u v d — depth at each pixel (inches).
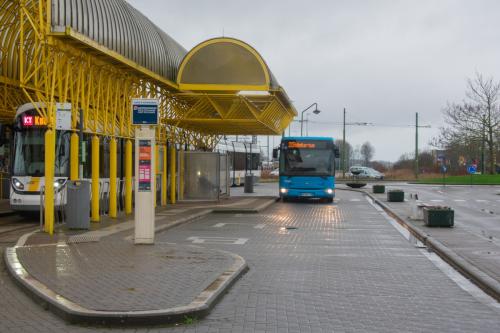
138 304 309.0
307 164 1290.6
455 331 287.6
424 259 516.7
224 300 348.5
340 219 901.8
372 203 1294.3
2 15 753.6
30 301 336.5
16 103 904.9
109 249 506.3
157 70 934.4
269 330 284.5
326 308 330.6
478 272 423.2
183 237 661.9
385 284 402.6
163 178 1080.8
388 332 283.7
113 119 804.6
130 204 850.1
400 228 775.7
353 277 427.2
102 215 831.7
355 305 339.0
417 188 2086.6
